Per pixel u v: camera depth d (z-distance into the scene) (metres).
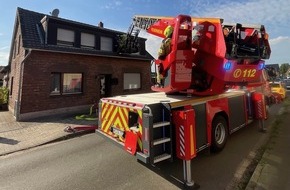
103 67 14.57
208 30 5.20
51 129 8.87
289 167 4.47
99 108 5.75
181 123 3.90
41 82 11.61
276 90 15.93
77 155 5.96
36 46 11.40
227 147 5.97
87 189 4.05
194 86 5.52
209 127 5.06
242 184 4.00
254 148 5.86
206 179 4.21
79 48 13.65
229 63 4.92
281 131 7.28
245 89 7.18
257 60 5.67
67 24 13.16
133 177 4.46
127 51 15.75
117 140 4.84
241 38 5.30
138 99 5.02
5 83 19.95
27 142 7.37
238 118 6.62
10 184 4.39
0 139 7.70
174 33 4.95
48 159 5.76
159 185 4.09
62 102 12.51
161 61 5.29
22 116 10.94
